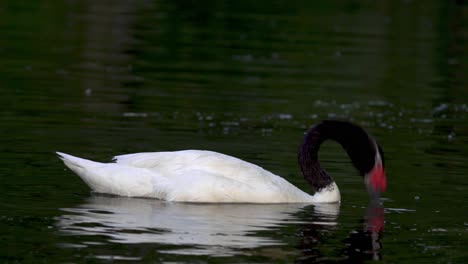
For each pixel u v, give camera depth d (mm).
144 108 20391
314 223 11852
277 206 12750
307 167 13312
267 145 17188
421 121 20812
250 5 39250
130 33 31453
